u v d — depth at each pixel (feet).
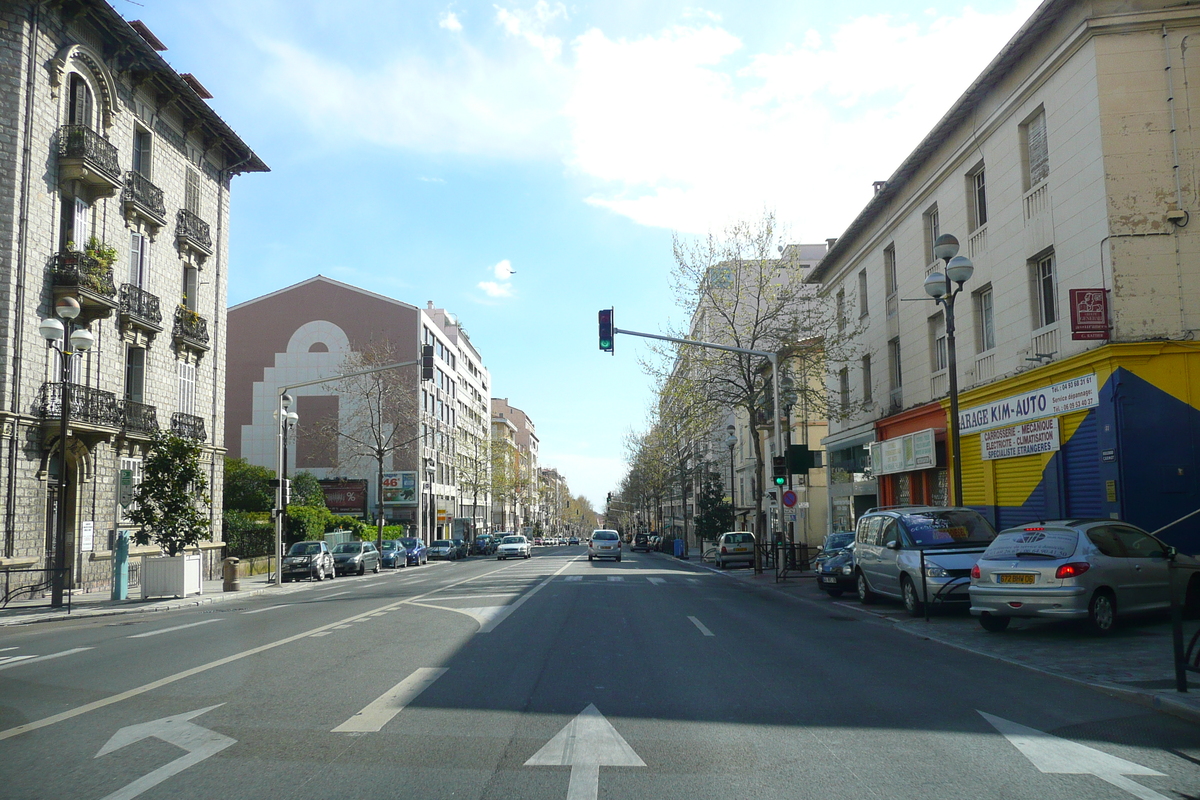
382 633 41.37
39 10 78.07
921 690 27.20
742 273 107.86
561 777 17.90
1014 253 65.26
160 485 77.00
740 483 209.15
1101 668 30.12
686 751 19.88
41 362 77.41
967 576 47.67
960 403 75.31
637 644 37.65
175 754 19.70
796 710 24.23
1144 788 17.24
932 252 83.97
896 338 94.63
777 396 85.71
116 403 85.76
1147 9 53.42
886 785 17.40
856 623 46.96
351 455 193.67
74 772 18.31
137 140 95.45
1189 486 50.55
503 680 28.76
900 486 92.79
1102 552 38.42
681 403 106.11
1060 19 57.47
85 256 80.74
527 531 359.05
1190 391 51.21
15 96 75.56
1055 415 59.06
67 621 59.47
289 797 16.66
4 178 74.64
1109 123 53.36
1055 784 17.47
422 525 202.39
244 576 113.09
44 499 76.89
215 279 111.34
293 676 29.55
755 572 95.61
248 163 116.47
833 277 115.44
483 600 60.64
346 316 198.90
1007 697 26.05
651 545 238.48
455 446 252.62
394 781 17.62
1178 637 25.25
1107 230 52.85
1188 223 52.08
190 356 104.53
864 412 103.65
